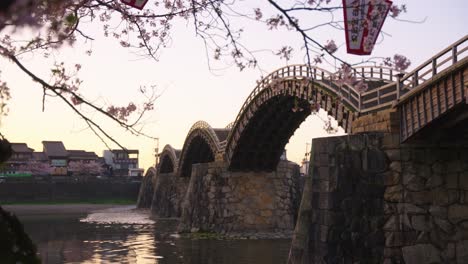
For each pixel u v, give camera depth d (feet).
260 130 168.76
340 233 76.48
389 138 74.49
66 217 285.43
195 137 238.07
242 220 179.42
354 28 21.93
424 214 72.02
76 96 19.19
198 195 193.06
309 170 85.92
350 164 77.30
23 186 411.13
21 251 14.83
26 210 349.00
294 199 189.88
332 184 79.51
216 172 186.19
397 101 74.69
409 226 71.56
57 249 135.13
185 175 284.61
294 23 18.19
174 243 151.84
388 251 70.90
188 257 119.75
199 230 186.70
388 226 71.77
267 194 184.75
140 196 405.39
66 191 433.89
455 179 73.15
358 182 75.72
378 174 73.97
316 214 82.07
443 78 66.08
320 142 83.61
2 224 14.67
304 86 120.88
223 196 181.37
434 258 71.00
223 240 160.45
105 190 456.86
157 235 178.60
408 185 72.64
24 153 457.27
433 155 73.82
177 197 287.89
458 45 64.23
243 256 121.90
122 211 353.51
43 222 244.63
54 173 468.34
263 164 184.75
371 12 21.79
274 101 149.48
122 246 143.02
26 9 11.55
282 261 113.70
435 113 67.62
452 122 69.41
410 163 73.26
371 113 87.97
